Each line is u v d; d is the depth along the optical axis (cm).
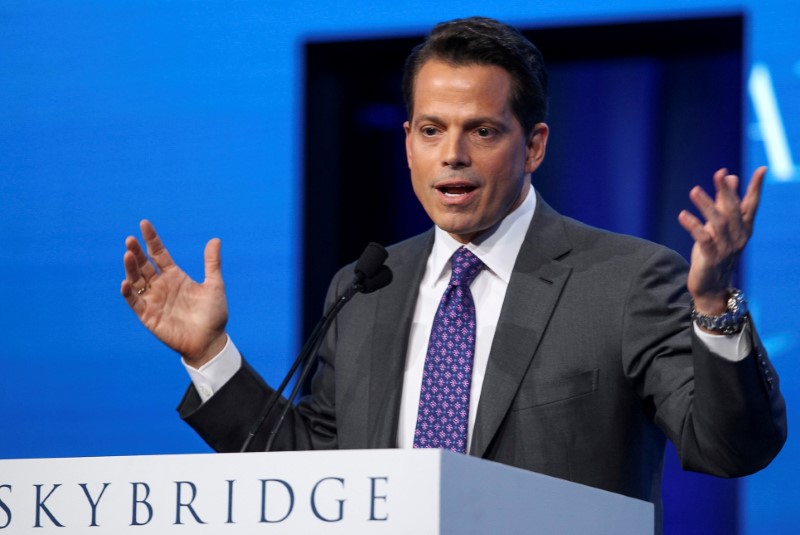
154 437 1395
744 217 622
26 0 1475
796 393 1209
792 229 1224
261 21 1417
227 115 1414
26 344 1436
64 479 575
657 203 1379
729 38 1338
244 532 536
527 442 729
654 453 768
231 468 544
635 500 643
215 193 1406
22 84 1469
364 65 1431
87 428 1413
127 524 559
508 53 765
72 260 1434
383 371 789
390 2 1378
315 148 1418
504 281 787
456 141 752
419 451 510
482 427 732
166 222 1416
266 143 1402
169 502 553
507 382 739
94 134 1445
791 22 1245
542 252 786
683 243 1370
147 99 1434
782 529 1205
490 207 762
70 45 1460
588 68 1402
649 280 749
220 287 771
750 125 1252
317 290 1414
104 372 1416
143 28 1443
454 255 801
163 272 765
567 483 582
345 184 1447
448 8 1361
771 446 668
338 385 809
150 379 1402
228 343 771
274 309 1378
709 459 673
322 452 528
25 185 1455
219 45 1423
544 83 796
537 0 1334
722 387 642
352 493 519
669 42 1359
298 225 1383
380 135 1454
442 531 502
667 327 731
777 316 1220
